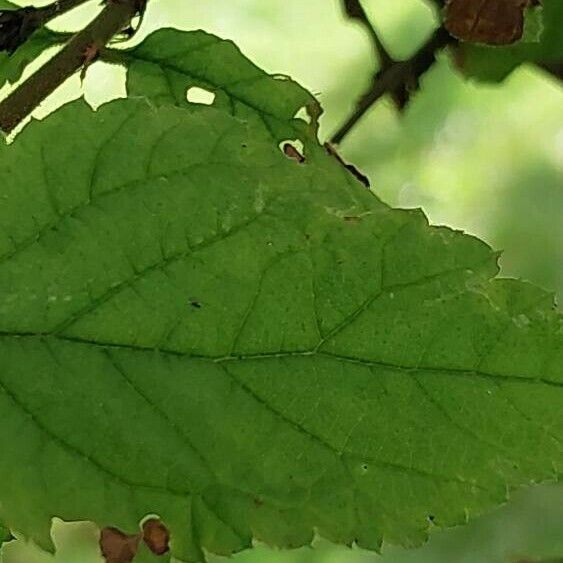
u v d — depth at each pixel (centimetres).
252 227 15
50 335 15
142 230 15
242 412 15
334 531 15
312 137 20
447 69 50
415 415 15
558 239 51
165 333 15
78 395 15
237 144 15
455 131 51
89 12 27
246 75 20
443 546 47
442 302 15
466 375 15
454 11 22
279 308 15
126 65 20
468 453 15
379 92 26
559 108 51
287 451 15
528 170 52
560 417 15
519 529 46
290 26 48
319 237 15
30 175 15
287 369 15
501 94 51
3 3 21
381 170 51
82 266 15
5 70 20
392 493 15
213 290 15
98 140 15
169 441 15
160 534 15
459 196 52
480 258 15
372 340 15
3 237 15
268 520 15
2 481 15
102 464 15
